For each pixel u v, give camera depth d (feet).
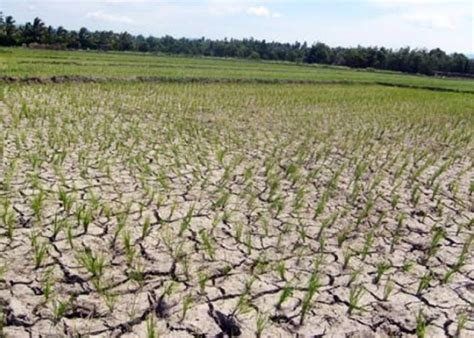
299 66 178.19
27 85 45.50
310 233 13.99
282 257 12.30
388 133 32.73
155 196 16.06
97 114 31.65
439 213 16.72
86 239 12.26
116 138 24.29
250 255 12.26
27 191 15.42
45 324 8.82
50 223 13.04
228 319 9.36
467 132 35.53
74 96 39.27
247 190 17.46
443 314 10.19
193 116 34.12
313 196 17.54
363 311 10.05
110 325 8.93
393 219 15.78
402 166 22.57
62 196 14.20
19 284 10.00
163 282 10.53
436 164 24.23
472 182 20.98
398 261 12.61
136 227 13.30
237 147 24.63
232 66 124.67
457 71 213.87
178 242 12.60
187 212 14.79
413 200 17.72
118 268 10.96
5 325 8.75
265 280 11.00
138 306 9.55
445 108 52.60
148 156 21.25
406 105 53.57
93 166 18.92
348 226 14.74
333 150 25.76
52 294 9.71
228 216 14.56
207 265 11.49
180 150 22.85
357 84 90.84
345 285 11.07
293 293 10.48
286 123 33.94
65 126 26.40
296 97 53.98
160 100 41.78
